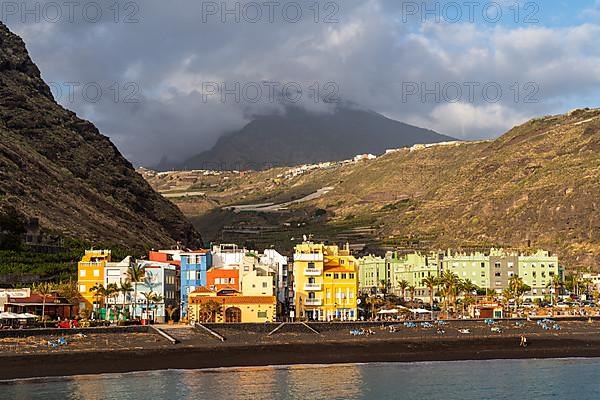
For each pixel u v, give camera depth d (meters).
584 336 185.38
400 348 170.38
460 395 129.00
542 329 191.62
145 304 197.38
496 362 161.12
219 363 152.50
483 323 196.38
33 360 144.25
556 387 135.88
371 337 176.88
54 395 121.81
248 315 191.00
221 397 122.81
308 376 142.38
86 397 120.94
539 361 162.50
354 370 149.62
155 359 152.12
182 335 169.00
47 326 171.00
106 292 190.62
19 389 126.00
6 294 186.00
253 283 196.00
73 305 193.00
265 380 137.75
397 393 129.38
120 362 148.75
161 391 126.31
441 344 174.25
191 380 136.12
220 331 173.75
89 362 146.75
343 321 191.62
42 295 188.38
